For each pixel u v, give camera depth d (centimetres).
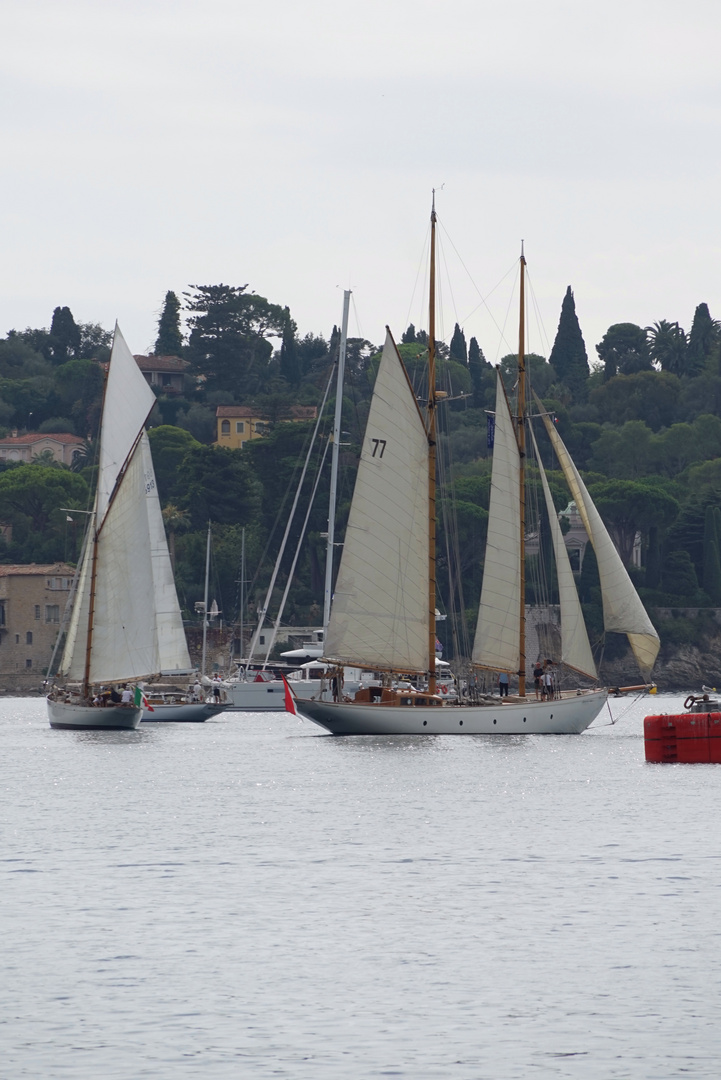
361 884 14888
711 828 18425
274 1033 10038
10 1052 9656
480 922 13125
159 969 11606
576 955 11962
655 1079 9131
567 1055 9562
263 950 12188
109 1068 9344
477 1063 9425
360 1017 10369
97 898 14225
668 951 12044
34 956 11994
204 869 15738
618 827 18650
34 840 17888
